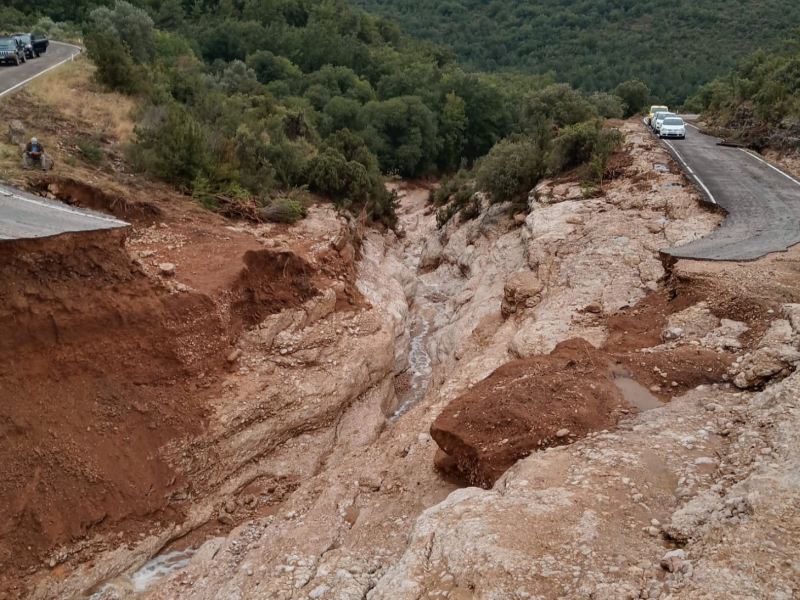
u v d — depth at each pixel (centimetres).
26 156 1351
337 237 1725
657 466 708
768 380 856
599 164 2147
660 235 1591
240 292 1284
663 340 1088
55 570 860
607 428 824
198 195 1650
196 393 1111
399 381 1692
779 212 1673
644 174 2100
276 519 962
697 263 1286
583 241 1658
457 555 576
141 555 933
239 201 1698
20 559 841
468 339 1611
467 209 2780
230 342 1215
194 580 856
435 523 646
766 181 2019
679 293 1218
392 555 761
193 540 992
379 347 1455
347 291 1571
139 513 955
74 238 1007
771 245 1386
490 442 852
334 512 914
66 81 1994
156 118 1861
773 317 1021
